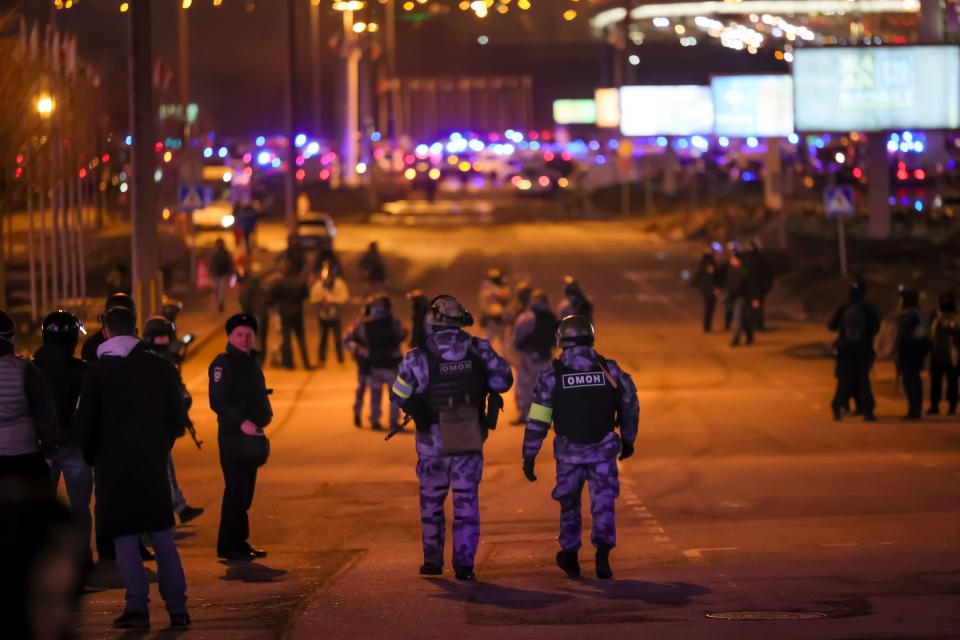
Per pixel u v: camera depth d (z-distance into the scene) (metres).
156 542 23.91
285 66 133.00
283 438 58.34
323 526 39.47
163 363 24.25
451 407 28.17
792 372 78.69
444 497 29.30
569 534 28.39
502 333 78.56
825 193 107.25
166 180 131.12
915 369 59.94
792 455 51.28
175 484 39.38
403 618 23.84
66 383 28.94
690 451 52.66
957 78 142.25
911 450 51.91
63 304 94.06
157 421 23.88
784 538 34.12
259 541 37.28
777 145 179.38
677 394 70.19
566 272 142.12
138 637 22.73
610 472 27.89
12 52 83.25
